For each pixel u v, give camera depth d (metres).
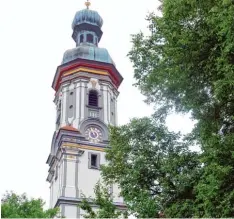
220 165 17.00
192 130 21.53
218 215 16.78
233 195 16.55
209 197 16.89
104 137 57.78
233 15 16.22
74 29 68.25
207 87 19.14
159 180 22.52
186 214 19.84
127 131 24.47
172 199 21.81
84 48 63.62
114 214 23.53
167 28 18.81
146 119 24.17
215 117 19.25
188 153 22.38
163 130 23.56
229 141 17.34
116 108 62.25
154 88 21.55
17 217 22.30
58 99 62.56
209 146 17.97
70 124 58.19
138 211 21.84
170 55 18.69
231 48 16.56
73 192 53.19
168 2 18.39
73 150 56.00
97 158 56.47
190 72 18.62
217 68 17.22
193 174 21.33
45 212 24.45
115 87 63.28
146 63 21.91
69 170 54.72
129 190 23.00
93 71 62.03
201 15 18.11
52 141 60.28
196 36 18.09
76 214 51.69
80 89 60.56
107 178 24.61
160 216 22.36
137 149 23.88
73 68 62.00
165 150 23.20
